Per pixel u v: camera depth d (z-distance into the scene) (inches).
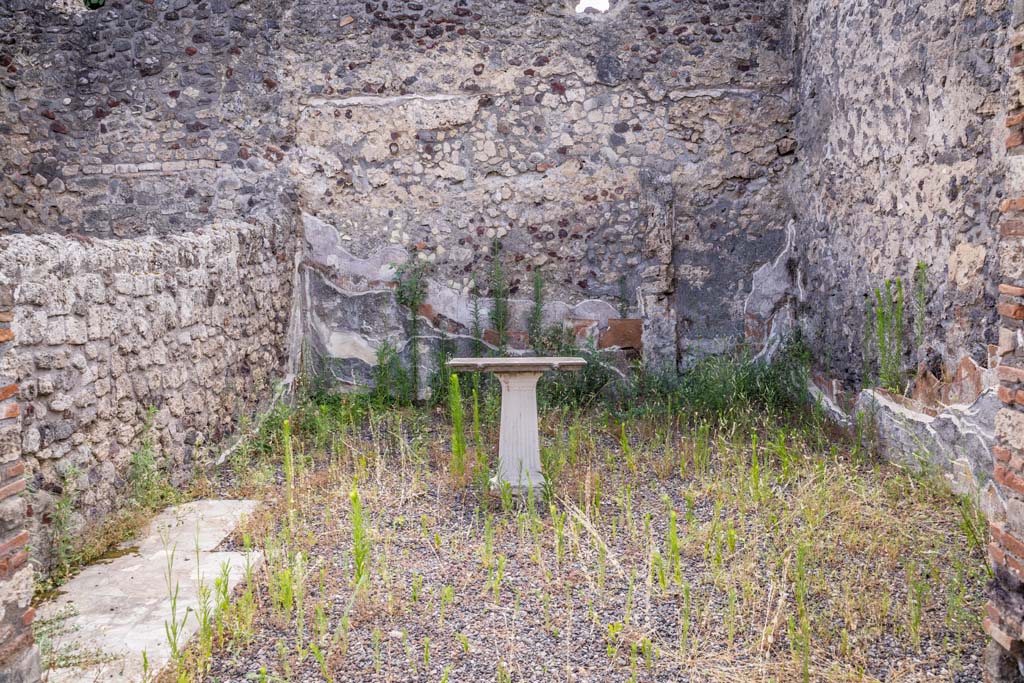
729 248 297.7
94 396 160.4
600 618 128.6
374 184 293.6
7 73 287.4
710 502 183.3
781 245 297.6
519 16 291.1
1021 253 93.4
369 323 295.4
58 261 149.7
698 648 118.6
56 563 144.9
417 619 128.5
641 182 293.7
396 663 115.2
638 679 110.6
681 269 297.9
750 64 293.1
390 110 291.9
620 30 291.7
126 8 288.4
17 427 88.4
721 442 227.9
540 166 293.7
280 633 123.9
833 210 261.7
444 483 198.8
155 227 292.2
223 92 290.0
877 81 227.9
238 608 127.6
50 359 145.7
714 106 293.6
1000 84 168.6
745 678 110.4
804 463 202.2
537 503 185.8
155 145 291.1
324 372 295.9
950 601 124.0
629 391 282.5
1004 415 96.3
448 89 291.7
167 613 130.3
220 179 291.4
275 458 222.5
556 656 117.1
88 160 291.4
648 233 293.3
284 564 146.7
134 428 177.3
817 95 273.1
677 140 294.2
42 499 142.2
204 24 288.8
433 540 162.6
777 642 120.3
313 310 296.5
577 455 221.8
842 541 155.6
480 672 112.8
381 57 290.8
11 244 140.1
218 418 223.8
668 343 295.6
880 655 115.8
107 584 141.9
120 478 170.4
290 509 164.9
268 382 264.5
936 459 190.2
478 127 293.0
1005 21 166.4
